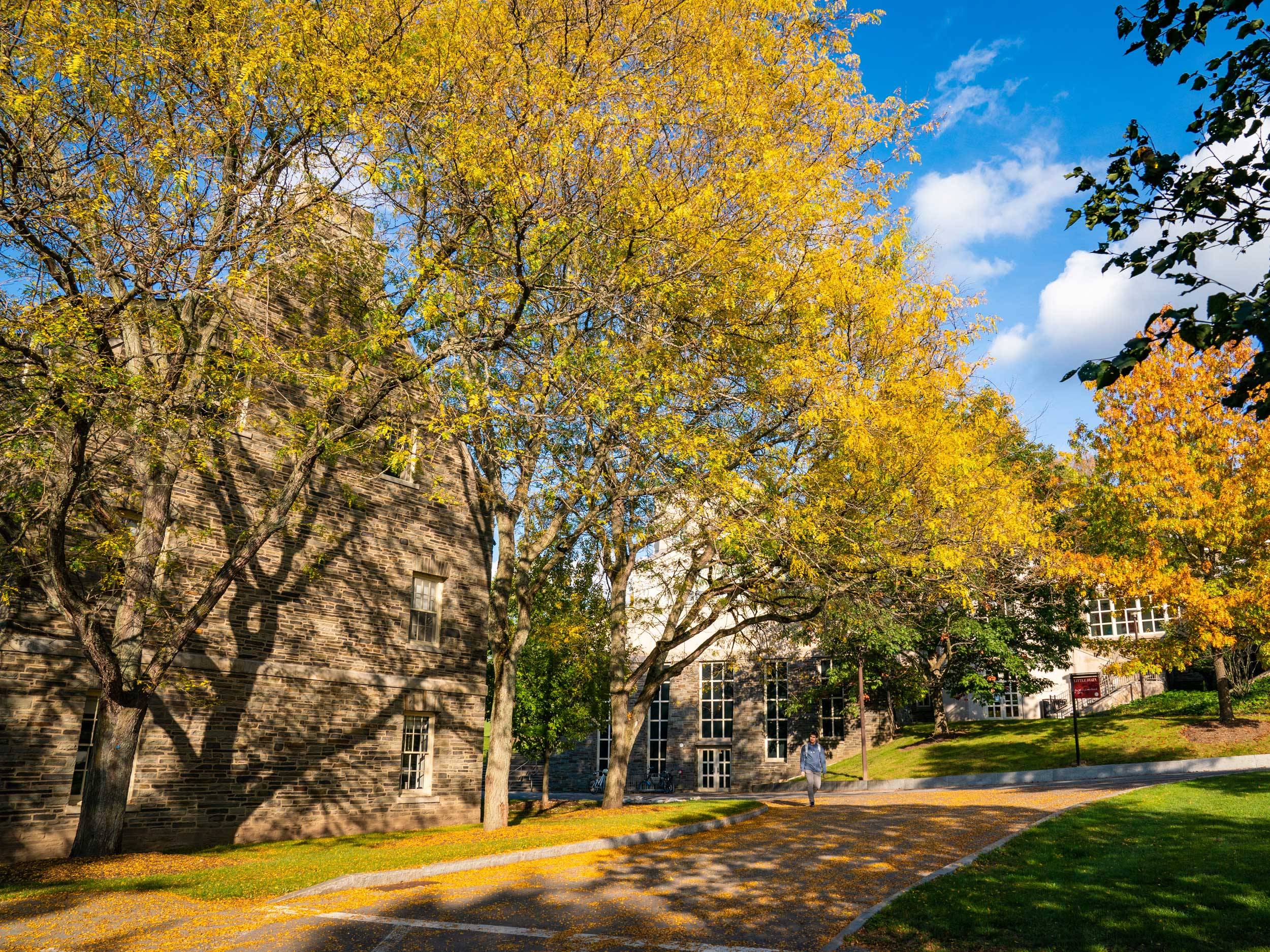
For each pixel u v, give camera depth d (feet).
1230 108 20.18
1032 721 119.75
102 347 37.93
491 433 50.90
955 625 103.50
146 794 50.34
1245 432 81.20
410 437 46.14
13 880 36.27
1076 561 84.74
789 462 52.34
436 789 69.41
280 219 40.24
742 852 43.34
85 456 42.88
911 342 52.34
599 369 45.29
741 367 49.70
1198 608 78.84
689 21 45.27
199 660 53.98
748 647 124.47
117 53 37.45
